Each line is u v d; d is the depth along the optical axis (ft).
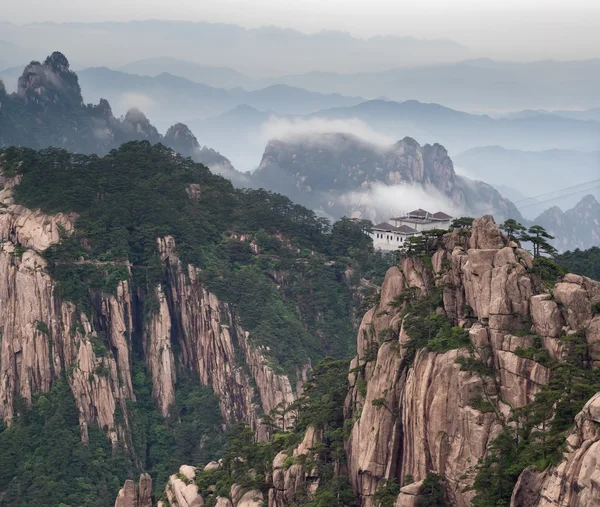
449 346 459.73
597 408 359.25
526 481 381.81
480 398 432.25
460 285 483.51
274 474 587.27
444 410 443.73
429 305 499.10
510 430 415.44
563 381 404.77
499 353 437.17
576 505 347.15
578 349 416.26
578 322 427.74
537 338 432.25
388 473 488.85
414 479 459.73
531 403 413.59
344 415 574.15
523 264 458.50
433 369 457.27
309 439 584.40
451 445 437.17
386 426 492.13
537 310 435.12
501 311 442.91
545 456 382.42
